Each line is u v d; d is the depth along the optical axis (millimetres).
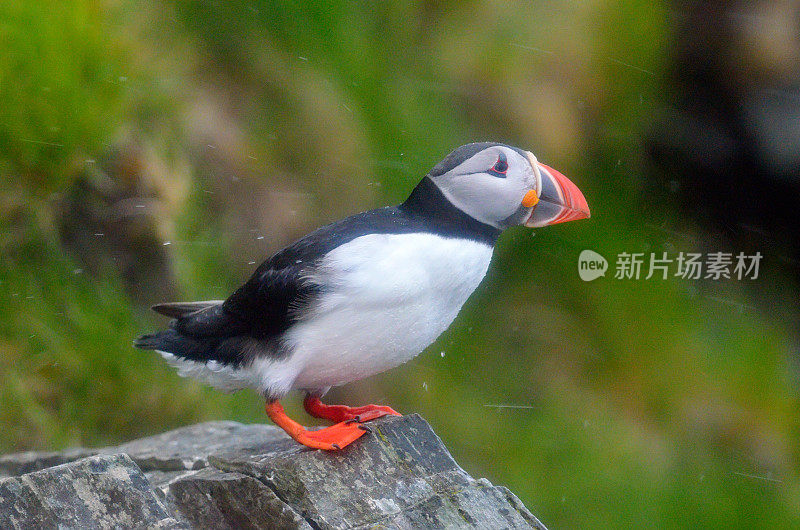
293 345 4516
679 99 14469
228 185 10812
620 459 11867
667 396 12734
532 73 13242
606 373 12938
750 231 14883
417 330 4633
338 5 12297
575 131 13531
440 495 4242
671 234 14133
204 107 11008
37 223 8695
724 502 11773
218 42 11438
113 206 9141
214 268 10320
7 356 8398
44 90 8727
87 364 8719
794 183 14586
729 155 14695
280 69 11719
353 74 12109
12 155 8578
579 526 11203
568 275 13242
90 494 3625
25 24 8742
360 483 4207
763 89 14195
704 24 14086
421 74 12664
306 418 10797
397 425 4535
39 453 5953
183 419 9219
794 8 13945
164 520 3674
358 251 4430
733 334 13688
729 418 12859
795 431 12781
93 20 9406
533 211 4773
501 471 11516
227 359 4711
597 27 13750
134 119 9672
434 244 4543
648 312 13297
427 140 12188
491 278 12906
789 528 11781
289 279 4453
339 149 11664
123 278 9227
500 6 13320
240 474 4223
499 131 12914
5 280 8500
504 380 12391
